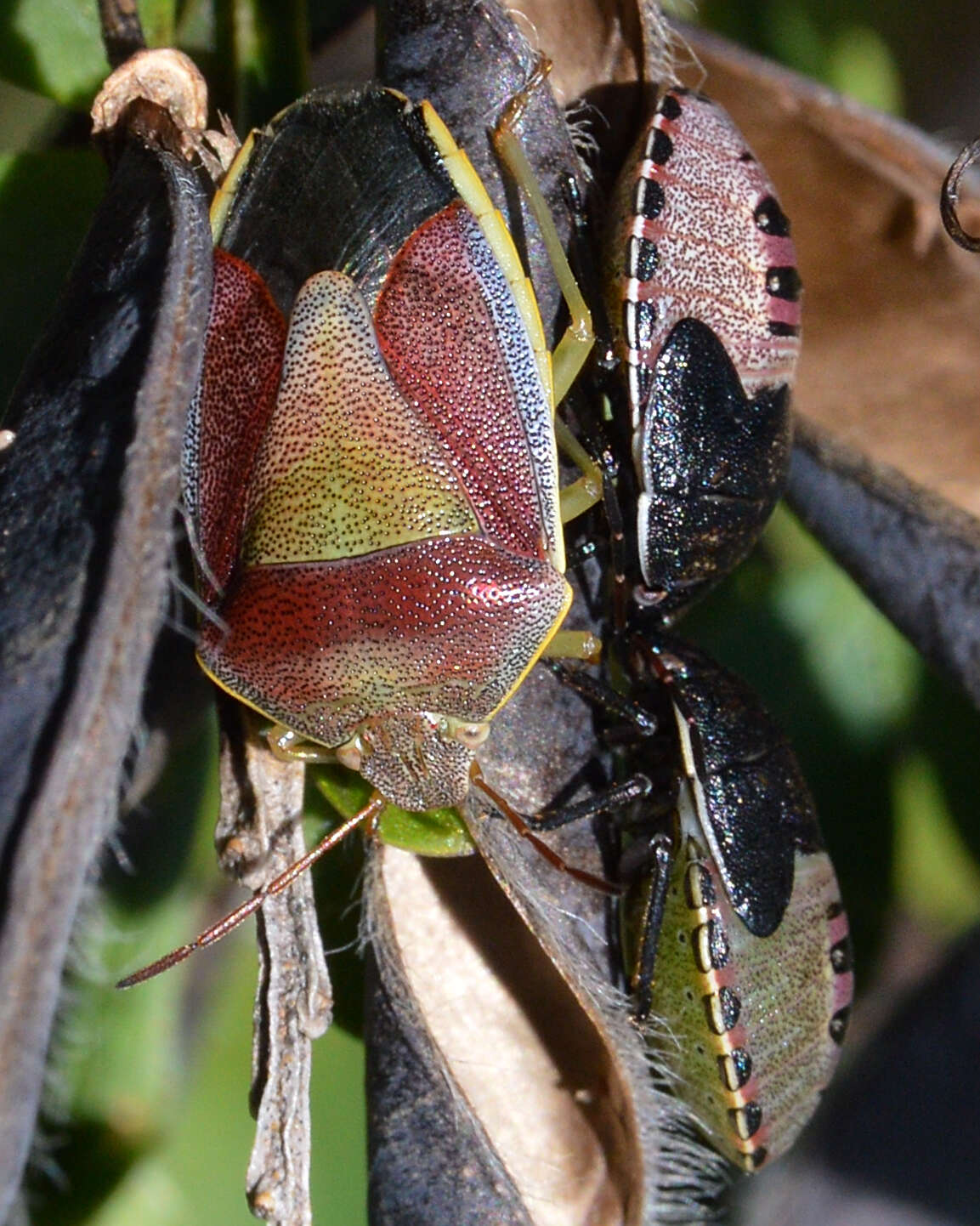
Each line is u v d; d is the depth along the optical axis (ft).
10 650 0.24
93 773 0.24
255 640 0.27
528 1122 0.27
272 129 0.27
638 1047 0.27
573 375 0.27
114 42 0.27
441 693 0.27
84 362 0.25
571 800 0.27
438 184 0.27
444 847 0.27
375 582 0.27
